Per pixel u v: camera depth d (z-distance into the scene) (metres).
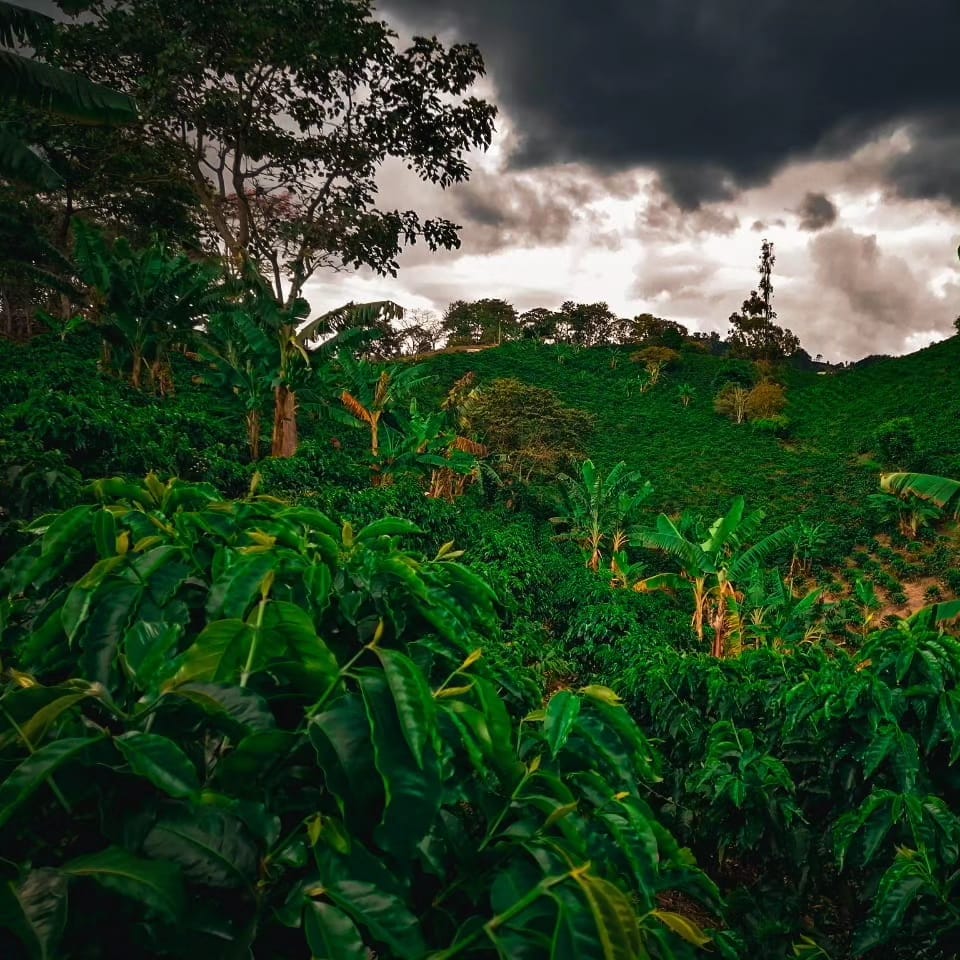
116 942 0.85
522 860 1.07
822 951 2.20
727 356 78.75
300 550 1.51
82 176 17.75
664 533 16.02
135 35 13.68
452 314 92.81
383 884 0.96
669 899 3.23
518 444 31.25
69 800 0.91
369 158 16.47
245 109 15.43
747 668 3.79
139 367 15.68
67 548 1.43
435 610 1.48
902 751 2.39
